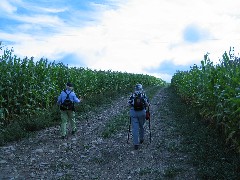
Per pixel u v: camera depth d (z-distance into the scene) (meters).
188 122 8.12
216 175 4.22
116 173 4.80
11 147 6.11
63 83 12.52
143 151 5.92
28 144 6.43
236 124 5.23
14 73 8.66
